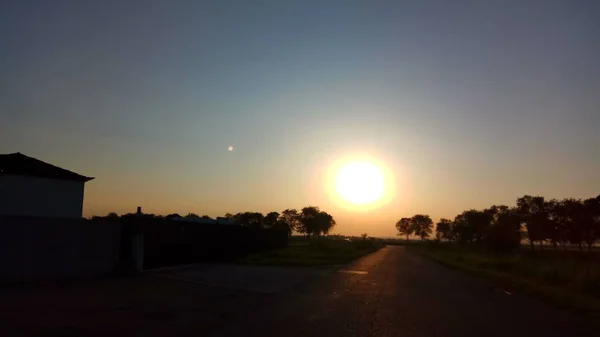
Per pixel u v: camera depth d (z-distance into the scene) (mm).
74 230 18969
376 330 10703
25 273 16969
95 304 12633
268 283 20031
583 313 13602
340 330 10578
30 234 17203
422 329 10984
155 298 14289
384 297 16766
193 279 20141
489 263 34250
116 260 21109
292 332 10180
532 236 77812
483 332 10789
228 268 26828
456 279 25125
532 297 17438
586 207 70062
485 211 91688
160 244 25391
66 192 25875
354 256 48469
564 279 21844
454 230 104625
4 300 12633
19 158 25531
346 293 17719
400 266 36062
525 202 78375
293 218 132250
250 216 106375
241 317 11805
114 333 9359
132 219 23203
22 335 8797
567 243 76125
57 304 12344
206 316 11703
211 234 32188
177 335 9469
